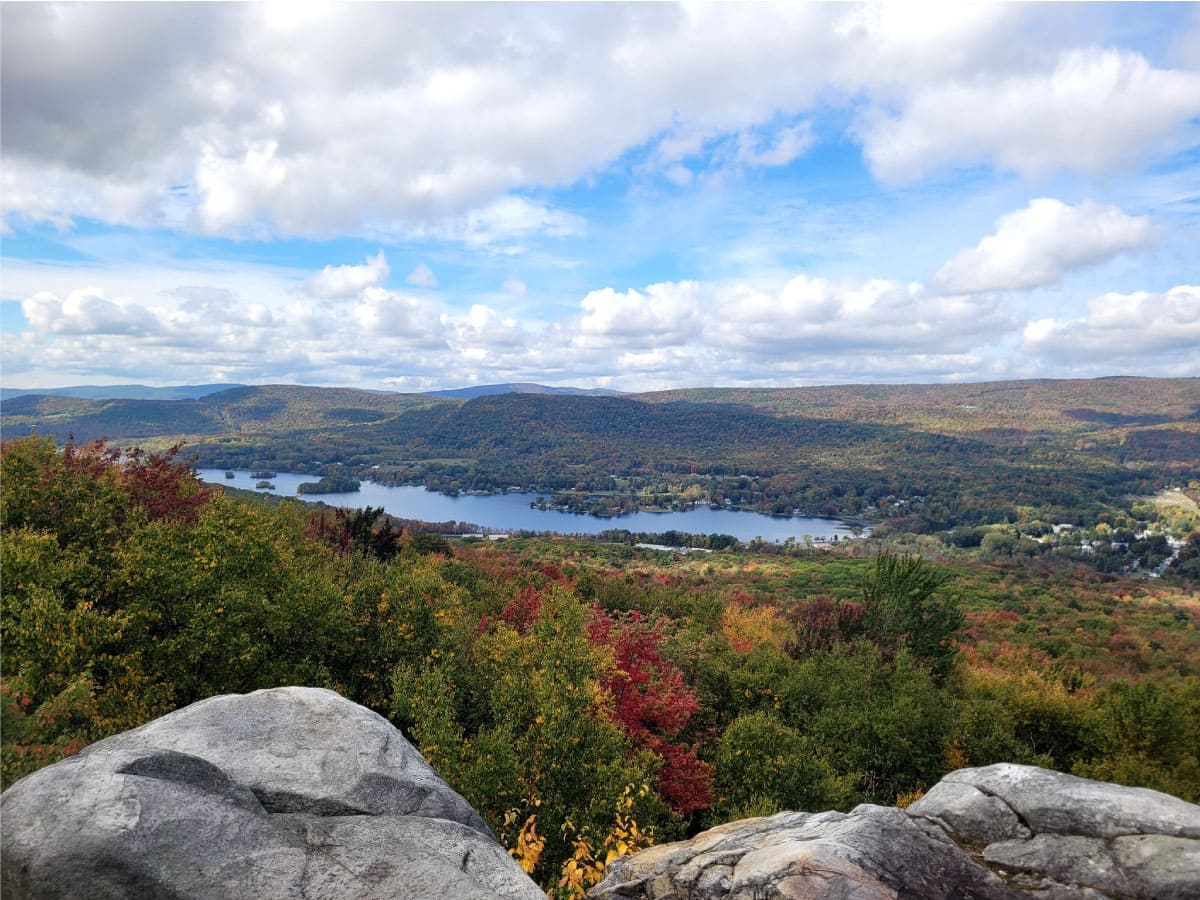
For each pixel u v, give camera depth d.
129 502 20.11
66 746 10.21
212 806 4.25
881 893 4.01
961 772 6.04
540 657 15.58
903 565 32.31
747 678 21.92
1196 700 20.58
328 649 16.20
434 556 36.88
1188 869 4.27
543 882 9.88
